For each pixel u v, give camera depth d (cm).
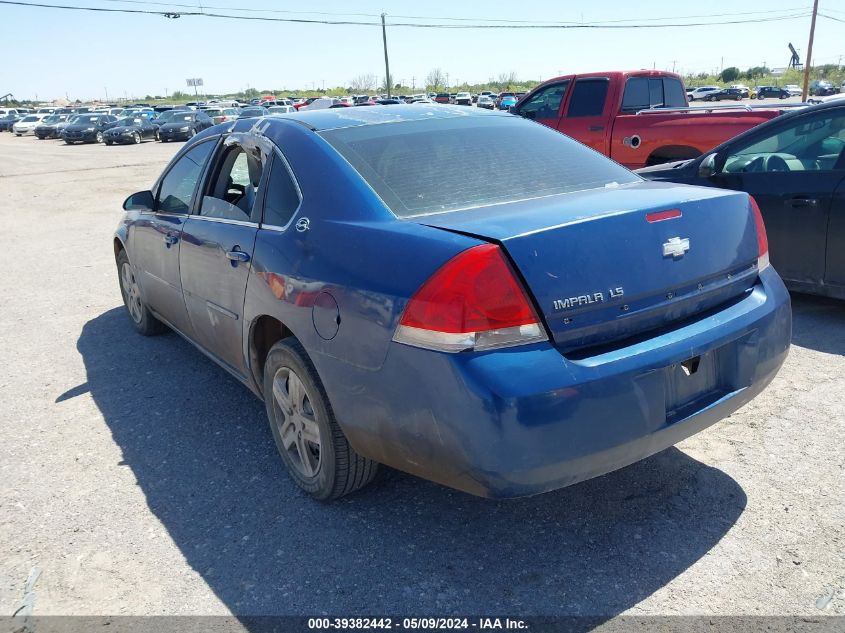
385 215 277
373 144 320
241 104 6638
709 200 283
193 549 288
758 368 289
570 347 241
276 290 304
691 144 834
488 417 225
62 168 2420
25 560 285
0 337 582
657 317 260
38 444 387
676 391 264
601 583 259
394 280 248
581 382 234
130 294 566
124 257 554
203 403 432
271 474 345
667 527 289
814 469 323
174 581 270
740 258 292
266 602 256
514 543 284
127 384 468
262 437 384
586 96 949
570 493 316
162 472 351
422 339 236
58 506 324
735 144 558
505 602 251
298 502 319
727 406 278
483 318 228
